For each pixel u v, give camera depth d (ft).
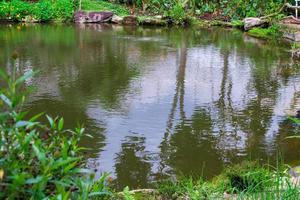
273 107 25.25
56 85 28.14
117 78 30.55
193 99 26.37
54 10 61.31
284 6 61.67
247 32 56.03
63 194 6.68
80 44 43.09
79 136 8.71
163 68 34.06
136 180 15.97
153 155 18.33
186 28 58.95
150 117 22.98
